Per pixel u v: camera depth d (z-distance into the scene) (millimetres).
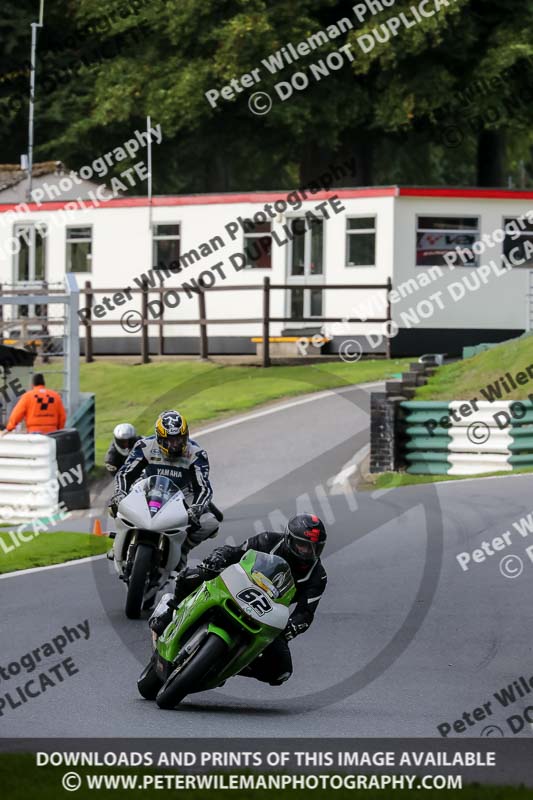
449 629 38094
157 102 140000
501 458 71812
